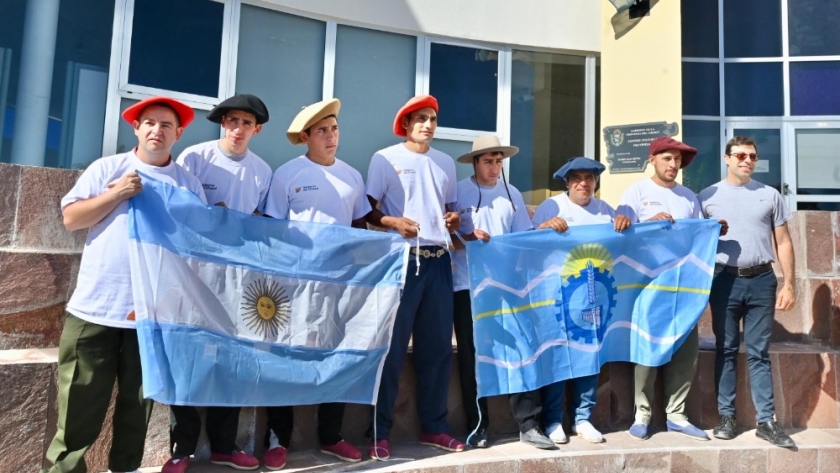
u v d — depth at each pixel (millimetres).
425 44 7168
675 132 7242
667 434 4379
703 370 4621
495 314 4004
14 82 5727
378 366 3689
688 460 4023
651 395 4355
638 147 7355
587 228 4277
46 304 3791
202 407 3562
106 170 3117
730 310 4383
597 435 4145
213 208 3354
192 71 6254
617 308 4348
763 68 8430
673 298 4363
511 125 7488
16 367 3197
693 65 8445
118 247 3037
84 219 2967
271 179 3742
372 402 3658
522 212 4406
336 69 6859
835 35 8344
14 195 3969
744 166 4434
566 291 4215
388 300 3711
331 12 6758
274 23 6605
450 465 3592
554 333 4160
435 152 4129
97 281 2990
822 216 5617
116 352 3051
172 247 3172
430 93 7184
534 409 4066
